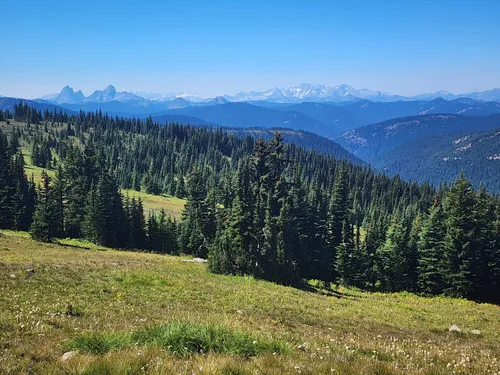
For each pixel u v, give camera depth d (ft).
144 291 69.46
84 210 251.39
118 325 36.88
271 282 126.11
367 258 203.51
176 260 156.76
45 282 64.13
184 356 24.61
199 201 246.27
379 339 47.24
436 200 280.51
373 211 480.64
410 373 24.09
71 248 173.58
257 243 148.87
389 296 160.04
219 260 131.23
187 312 52.75
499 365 30.45
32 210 270.87
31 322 35.86
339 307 91.09
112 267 96.12
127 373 20.72
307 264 200.44
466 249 178.50
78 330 34.06
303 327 56.13
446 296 181.16
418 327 74.95
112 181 269.03
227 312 61.05
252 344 28.25
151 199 482.69
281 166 214.48
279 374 21.66
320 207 237.25
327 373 22.57
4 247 137.59
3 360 22.43
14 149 627.87
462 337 65.62
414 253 201.77
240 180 196.34
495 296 184.34
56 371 20.74
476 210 192.34
